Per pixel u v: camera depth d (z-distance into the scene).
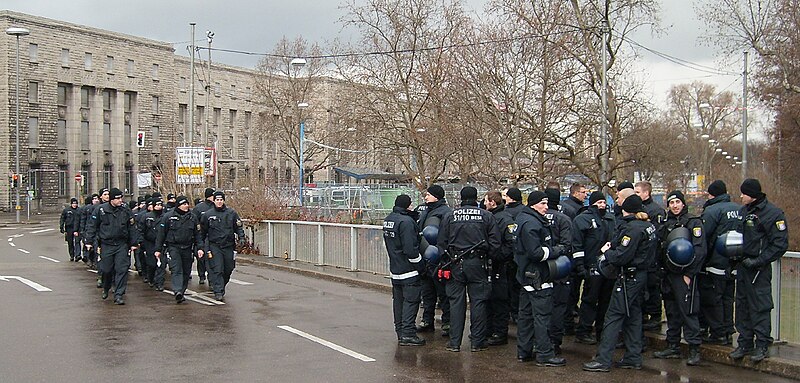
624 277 8.85
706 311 9.54
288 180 88.56
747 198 8.66
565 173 27.08
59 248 29.89
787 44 34.91
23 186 61.47
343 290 15.81
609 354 8.83
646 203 9.84
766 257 8.47
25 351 9.79
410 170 40.25
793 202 32.94
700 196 38.69
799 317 9.23
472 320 9.92
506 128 26.19
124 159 71.19
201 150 32.22
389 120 43.00
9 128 60.41
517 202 10.04
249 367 8.95
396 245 10.23
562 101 26.98
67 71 65.38
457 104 28.91
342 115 47.78
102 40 68.56
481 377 8.53
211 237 14.58
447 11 38.59
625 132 30.03
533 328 9.33
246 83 87.38
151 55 73.75
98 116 68.38
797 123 37.19
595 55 29.62
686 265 8.88
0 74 60.38
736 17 36.28
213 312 13.02
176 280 14.32
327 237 19.53
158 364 9.09
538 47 27.03
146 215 16.41
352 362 9.24
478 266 9.74
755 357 8.70
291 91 71.50
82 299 14.53
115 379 8.38
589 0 30.84
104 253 14.13
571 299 10.99
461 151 29.25
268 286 16.52
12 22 60.56
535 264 9.07
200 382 8.25
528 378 8.50
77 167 66.19
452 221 9.88
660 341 9.97
